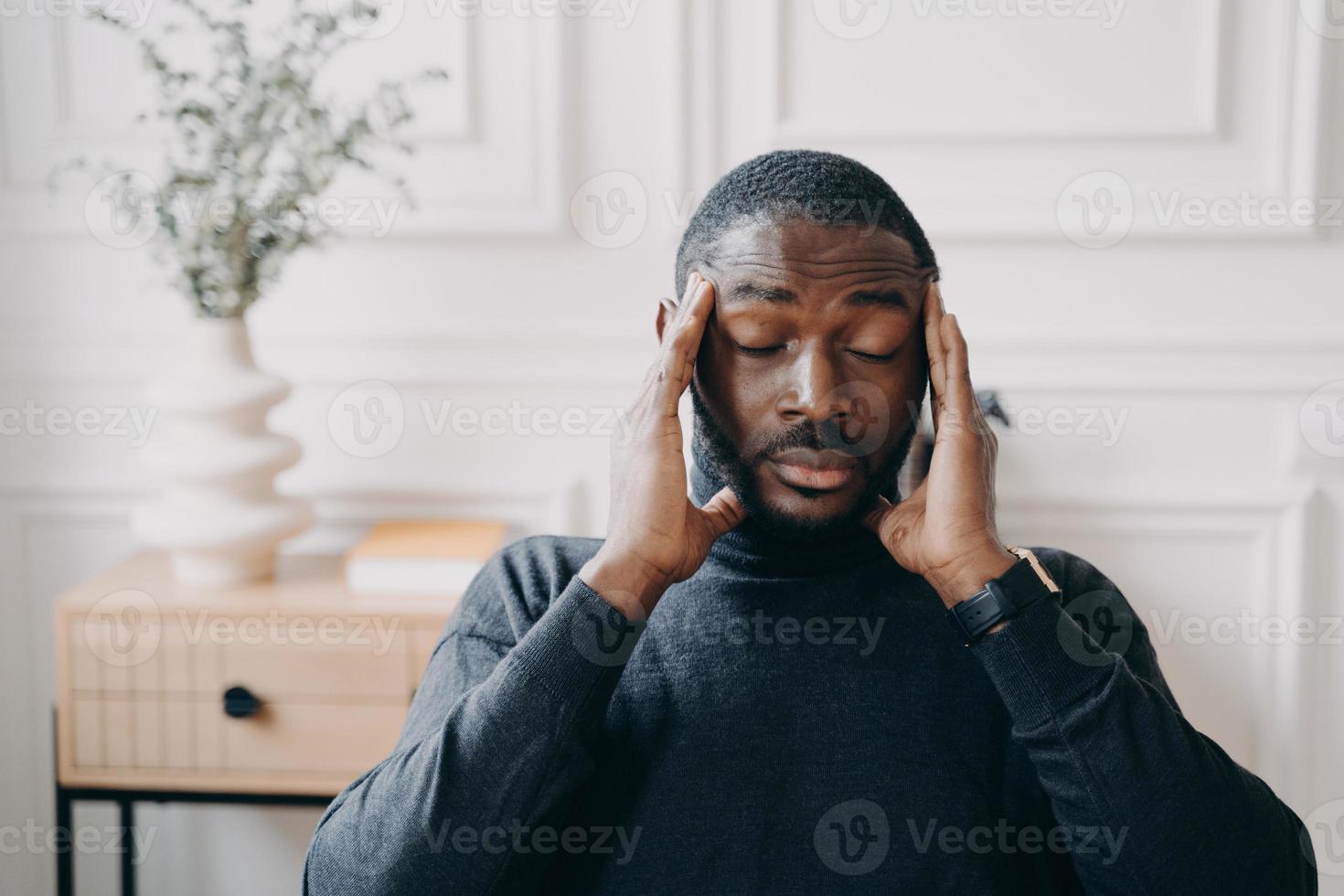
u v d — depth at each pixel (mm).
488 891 758
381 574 1438
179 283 1462
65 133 1611
